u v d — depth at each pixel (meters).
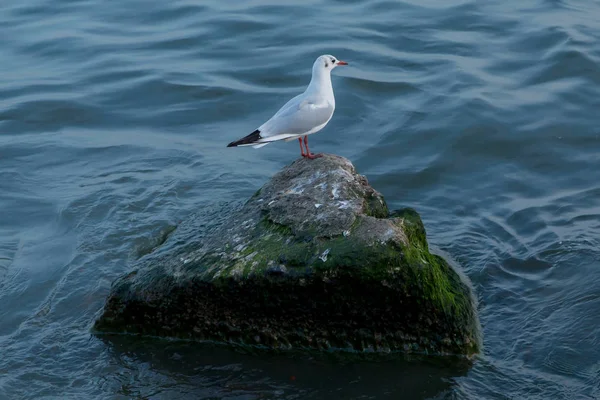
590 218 12.95
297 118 11.16
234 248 10.07
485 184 14.51
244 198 13.83
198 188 14.34
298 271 9.41
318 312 9.69
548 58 18.64
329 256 9.38
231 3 22.80
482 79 18.00
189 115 17.44
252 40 20.61
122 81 18.81
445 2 22.16
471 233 12.87
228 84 18.53
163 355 9.91
